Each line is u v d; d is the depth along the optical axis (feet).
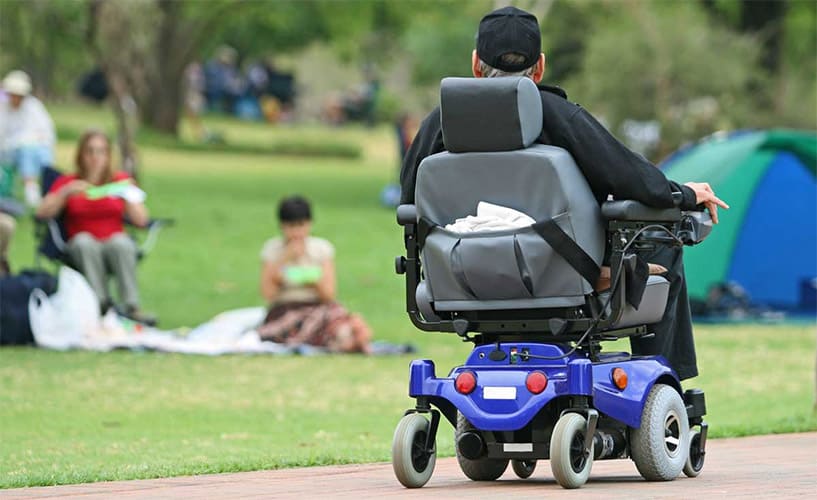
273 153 405.18
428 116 59.98
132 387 108.68
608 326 55.47
